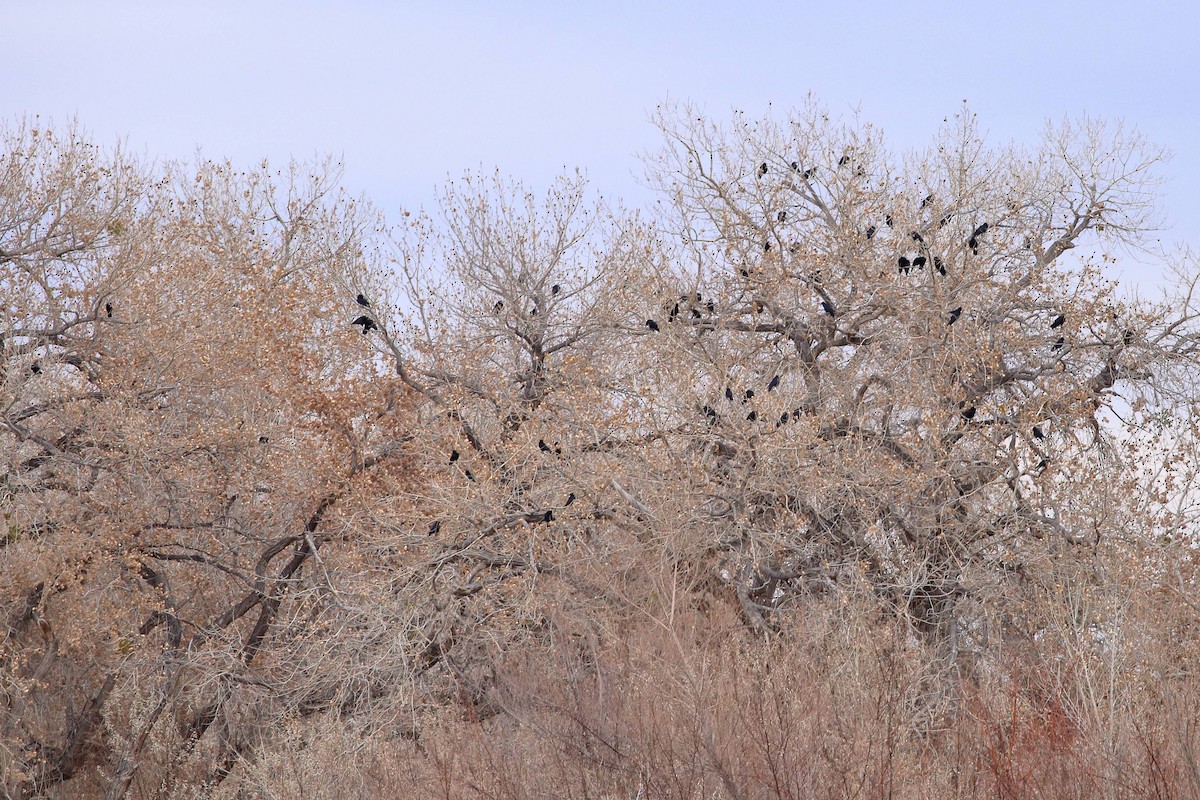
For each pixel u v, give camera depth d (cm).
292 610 1641
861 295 1662
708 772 890
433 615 1406
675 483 1380
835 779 862
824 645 1115
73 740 1677
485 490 1409
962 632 1310
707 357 1611
